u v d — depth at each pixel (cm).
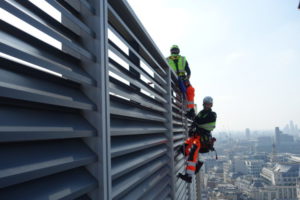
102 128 161
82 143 160
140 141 269
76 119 154
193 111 578
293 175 12050
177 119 580
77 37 168
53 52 145
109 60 210
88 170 160
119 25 243
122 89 232
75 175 147
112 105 208
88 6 158
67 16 137
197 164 514
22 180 101
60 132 127
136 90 280
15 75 117
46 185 123
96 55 166
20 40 121
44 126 121
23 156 111
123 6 230
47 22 137
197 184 1074
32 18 118
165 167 384
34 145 123
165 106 418
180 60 609
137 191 237
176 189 455
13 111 113
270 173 12775
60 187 128
